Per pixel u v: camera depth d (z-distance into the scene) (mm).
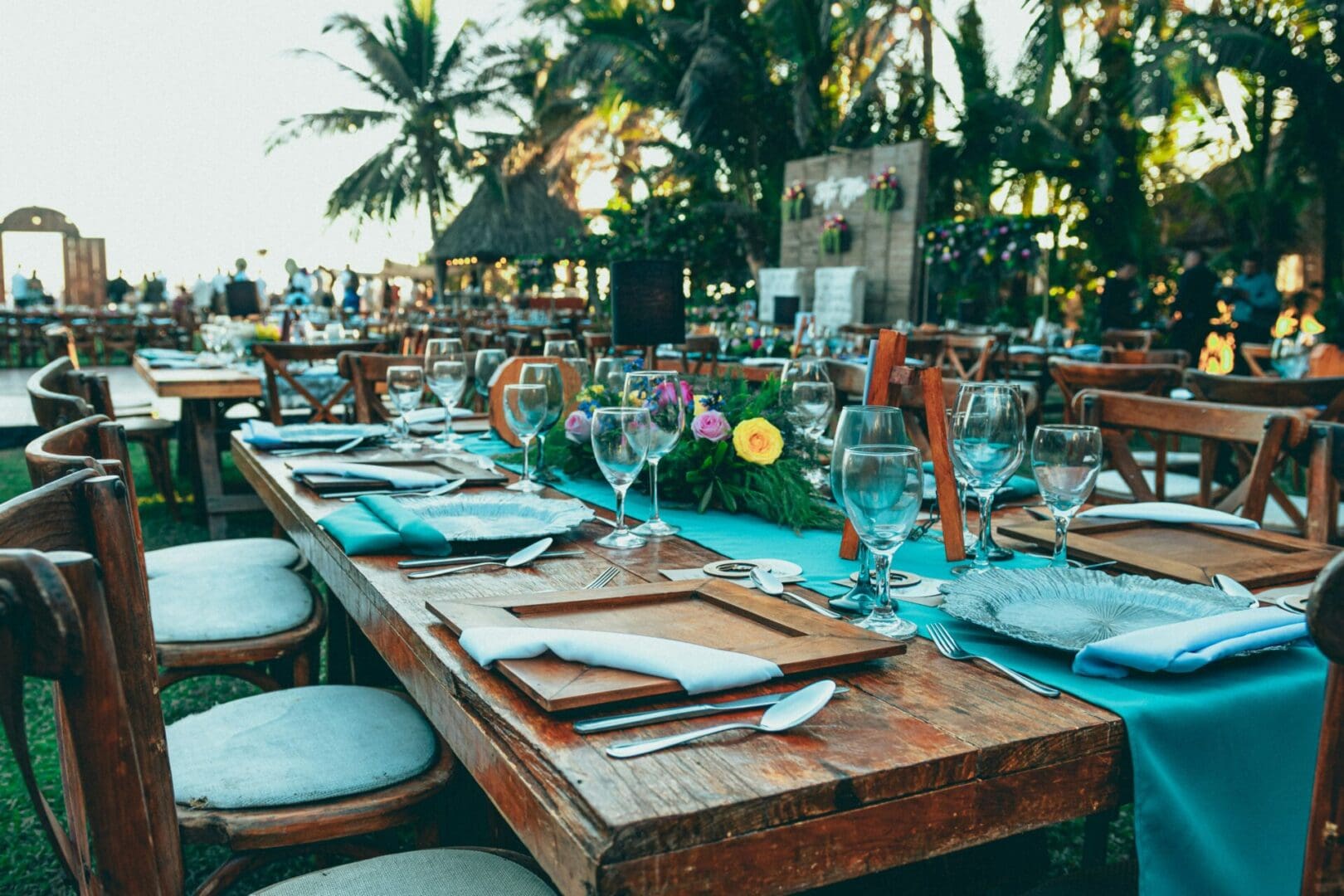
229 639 1867
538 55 20625
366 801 1267
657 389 1533
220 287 17531
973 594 1110
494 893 1058
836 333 8422
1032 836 1535
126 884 642
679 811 654
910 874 1423
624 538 1493
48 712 2686
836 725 808
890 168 11406
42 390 1558
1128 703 844
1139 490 2154
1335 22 11406
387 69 23250
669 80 15344
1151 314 13180
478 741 849
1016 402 1302
